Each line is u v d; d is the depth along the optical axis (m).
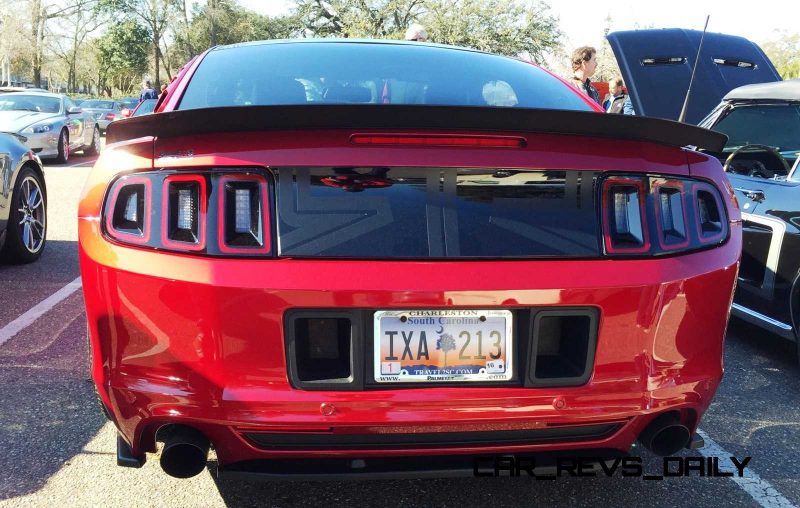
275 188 1.77
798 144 3.99
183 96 2.32
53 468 2.43
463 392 1.80
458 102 2.39
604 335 1.85
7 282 4.79
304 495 2.31
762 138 4.12
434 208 1.80
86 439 2.64
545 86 2.61
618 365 1.87
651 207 1.93
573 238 1.84
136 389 1.81
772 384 3.38
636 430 1.94
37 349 3.55
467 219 1.81
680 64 5.88
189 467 1.85
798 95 3.62
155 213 1.81
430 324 1.78
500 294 1.77
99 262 1.83
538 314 1.81
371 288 1.73
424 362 1.79
